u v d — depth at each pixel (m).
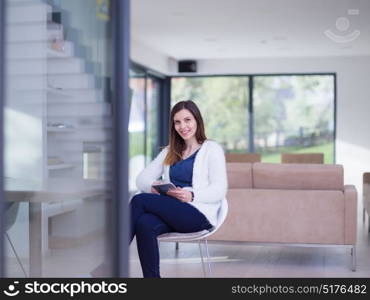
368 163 12.45
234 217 5.08
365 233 6.77
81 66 2.31
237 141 13.22
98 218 2.28
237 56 12.59
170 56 12.57
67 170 2.37
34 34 2.37
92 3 2.29
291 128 12.95
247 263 5.01
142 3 7.53
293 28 9.30
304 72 12.69
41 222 2.49
